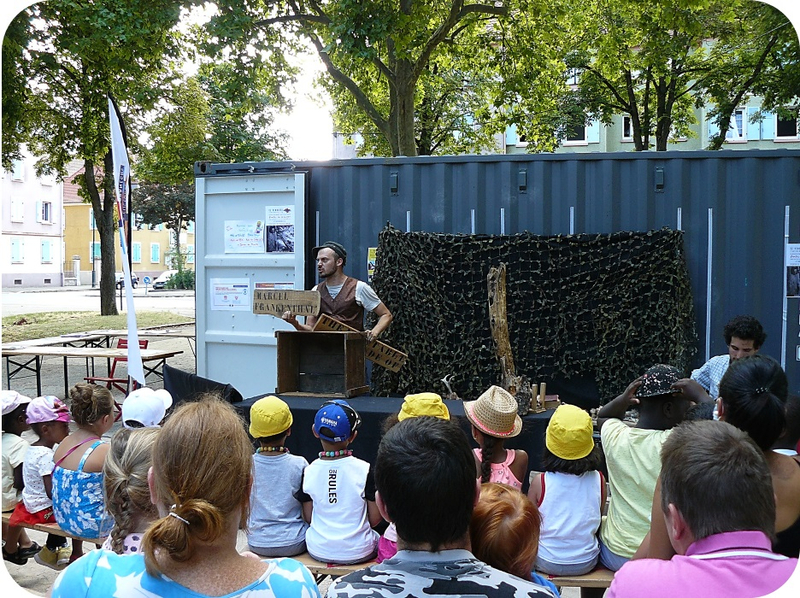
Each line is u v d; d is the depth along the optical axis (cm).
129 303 525
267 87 1504
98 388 354
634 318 550
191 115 1972
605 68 1811
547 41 1528
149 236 5512
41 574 402
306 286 631
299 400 480
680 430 175
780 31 1428
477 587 152
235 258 643
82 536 340
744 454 162
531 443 450
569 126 2050
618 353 552
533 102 1669
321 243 633
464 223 596
